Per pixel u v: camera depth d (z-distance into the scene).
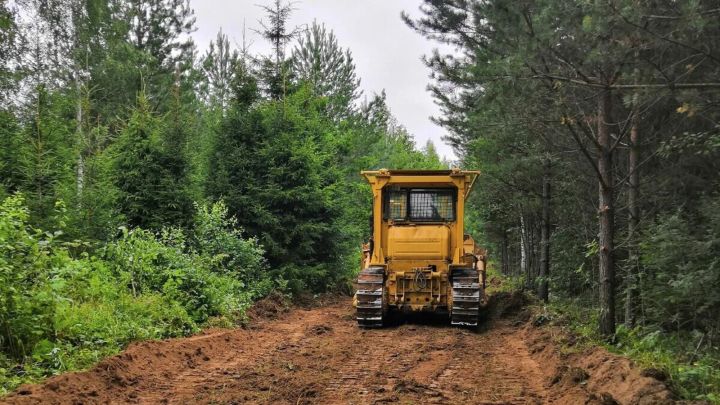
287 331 12.94
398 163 42.69
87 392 6.71
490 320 14.99
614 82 7.91
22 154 13.01
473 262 15.68
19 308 7.53
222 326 12.31
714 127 8.48
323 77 32.44
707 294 7.79
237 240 16.47
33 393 6.18
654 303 9.26
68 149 13.66
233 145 19.09
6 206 8.50
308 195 18.97
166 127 15.95
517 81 8.37
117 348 8.63
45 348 7.55
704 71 7.59
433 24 12.52
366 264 16.36
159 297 11.32
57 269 8.59
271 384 7.72
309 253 19.72
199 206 16.14
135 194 15.09
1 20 17.86
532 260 23.00
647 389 5.76
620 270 11.59
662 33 6.96
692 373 6.20
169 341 9.75
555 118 9.85
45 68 22.45
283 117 19.72
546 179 15.26
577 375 7.39
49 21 22.72
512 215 20.62
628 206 10.26
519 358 9.91
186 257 13.29
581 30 7.36
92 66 25.12
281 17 21.59
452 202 14.99
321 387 7.54
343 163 29.31
